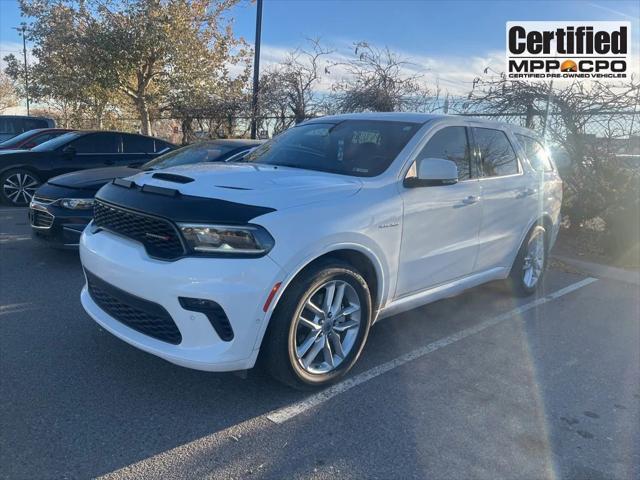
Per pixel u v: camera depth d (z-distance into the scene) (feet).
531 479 9.58
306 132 16.43
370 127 15.30
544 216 19.52
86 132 35.14
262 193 11.19
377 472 9.55
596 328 17.06
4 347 13.52
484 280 17.20
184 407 11.21
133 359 13.11
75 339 14.11
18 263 21.04
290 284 11.03
